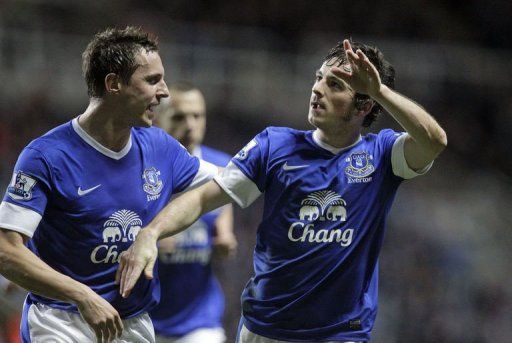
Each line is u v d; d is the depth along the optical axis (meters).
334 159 9.24
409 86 36.44
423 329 27.23
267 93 34.62
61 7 34.16
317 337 9.27
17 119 30.17
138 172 9.14
